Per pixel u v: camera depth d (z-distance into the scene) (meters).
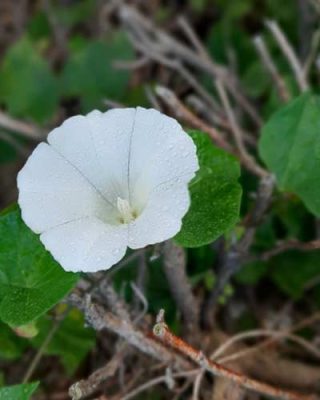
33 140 0.43
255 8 0.47
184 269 0.30
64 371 0.34
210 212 0.26
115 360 0.29
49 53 0.49
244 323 0.36
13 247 0.26
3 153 0.43
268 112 0.38
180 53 0.41
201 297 0.34
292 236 0.35
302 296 0.37
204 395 0.32
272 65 0.37
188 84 0.43
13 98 0.44
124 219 0.25
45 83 0.44
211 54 0.45
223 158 0.27
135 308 0.31
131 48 0.43
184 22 0.42
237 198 0.26
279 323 0.36
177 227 0.23
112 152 0.26
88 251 0.24
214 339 0.33
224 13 0.46
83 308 0.27
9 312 0.25
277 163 0.30
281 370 0.34
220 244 0.33
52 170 0.26
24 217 0.25
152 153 0.25
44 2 0.49
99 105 0.42
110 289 0.28
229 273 0.32
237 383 0.31
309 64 0.39
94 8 0.49
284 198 0.33
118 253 0.24
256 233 0.35
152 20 0.48
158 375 0.32
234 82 0.41
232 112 0.38
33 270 0.26
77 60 0.43
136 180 0.26
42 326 0.31
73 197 0.26
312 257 0.36
